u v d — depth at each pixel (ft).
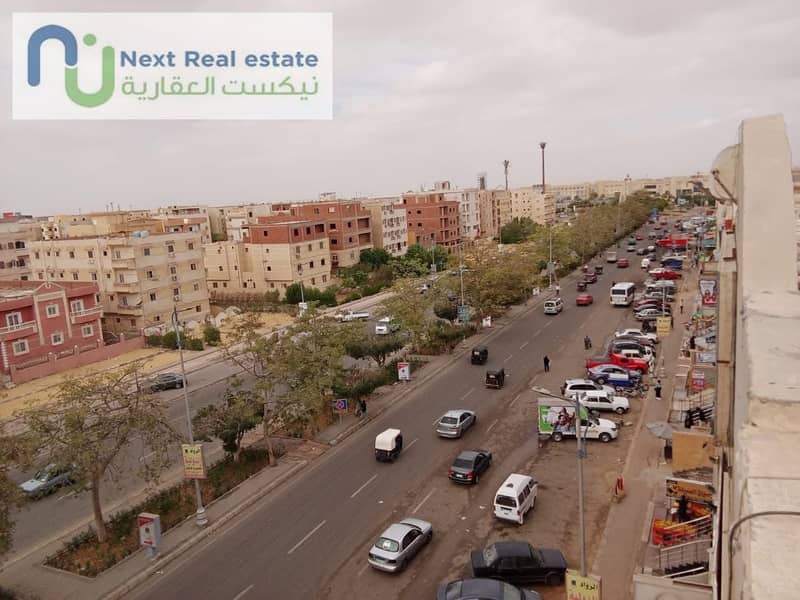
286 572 66.64
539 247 265.13
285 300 245.65
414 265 223.71
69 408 73.20
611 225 356.79
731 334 36.58
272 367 91.71
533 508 77.41
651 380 125.49
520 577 61.77
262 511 80.74
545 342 162.91
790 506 9.69
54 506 85.30
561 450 94.79
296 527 76.07
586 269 281.95
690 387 109.29
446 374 139.44
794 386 12.39
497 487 83.87
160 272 213.25
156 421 75.41
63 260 214.69
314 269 276.41
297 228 266.57
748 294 19.52
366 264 303.68
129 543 72.95
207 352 180.34
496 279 177.47
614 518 73.31
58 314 171.63
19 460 65.98
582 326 178.50
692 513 66.64
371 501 81.66
